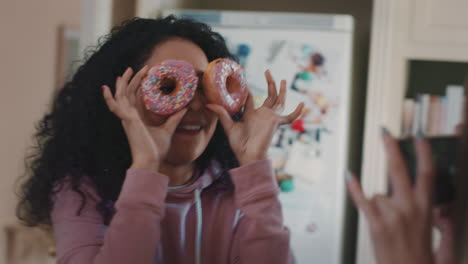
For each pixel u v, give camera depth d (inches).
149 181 34.6
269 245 36.1
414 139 21.4
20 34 115.3
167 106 36.3
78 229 36.7
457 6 98.9
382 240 20.4
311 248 99.3
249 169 37.3
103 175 39.7
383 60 100.7
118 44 42.3
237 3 125.7
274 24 99.4
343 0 121.9
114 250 33.4
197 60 39.6
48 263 105.1
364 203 21.2
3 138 114.9
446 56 99.5
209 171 40.3
